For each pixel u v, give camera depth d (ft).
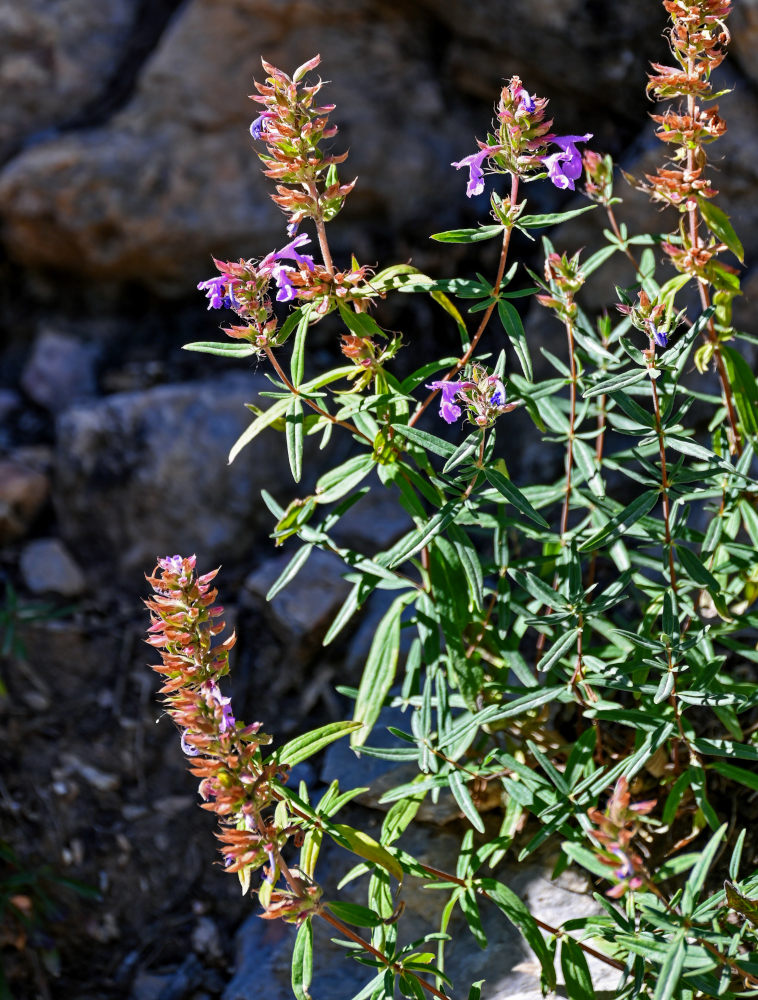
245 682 3.52
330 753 3.35
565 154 2.76
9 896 3.38
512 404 2.77
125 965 3.32
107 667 3.60
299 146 2.74
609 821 2.55
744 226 3.52
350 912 2.75
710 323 2.98
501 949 3.06
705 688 2.88
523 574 2.97
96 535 3.75
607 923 2.81
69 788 3.47
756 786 2.88
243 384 3.81
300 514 2.96
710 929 2.79
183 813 3.43
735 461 3.18
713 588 2.82
